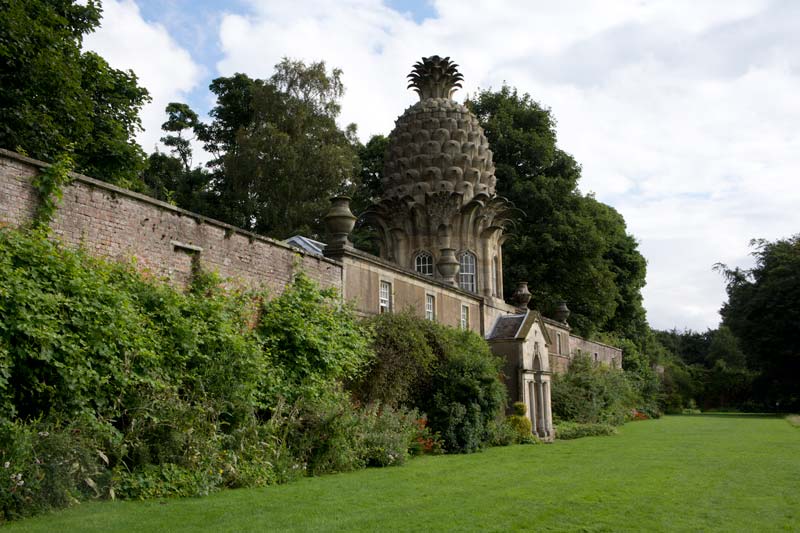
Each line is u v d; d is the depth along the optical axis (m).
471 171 38.06
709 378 73.81
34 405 11.12
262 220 42.94
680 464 18.67
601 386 40.16
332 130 45.41
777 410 62.44
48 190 12.42
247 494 12.32
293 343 17.61
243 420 14.41
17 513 9.57
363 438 17.86
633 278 62.47
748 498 12.60
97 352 11.91
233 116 51.00
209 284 15.92
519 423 27.53
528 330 31.33
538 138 53.84
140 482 11.59
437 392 23.48
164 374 13.15
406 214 37.66
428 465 18.19
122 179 24.83
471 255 37.59
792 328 54.62
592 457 20.81
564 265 51.06
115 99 26.05
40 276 11.53
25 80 20.55
